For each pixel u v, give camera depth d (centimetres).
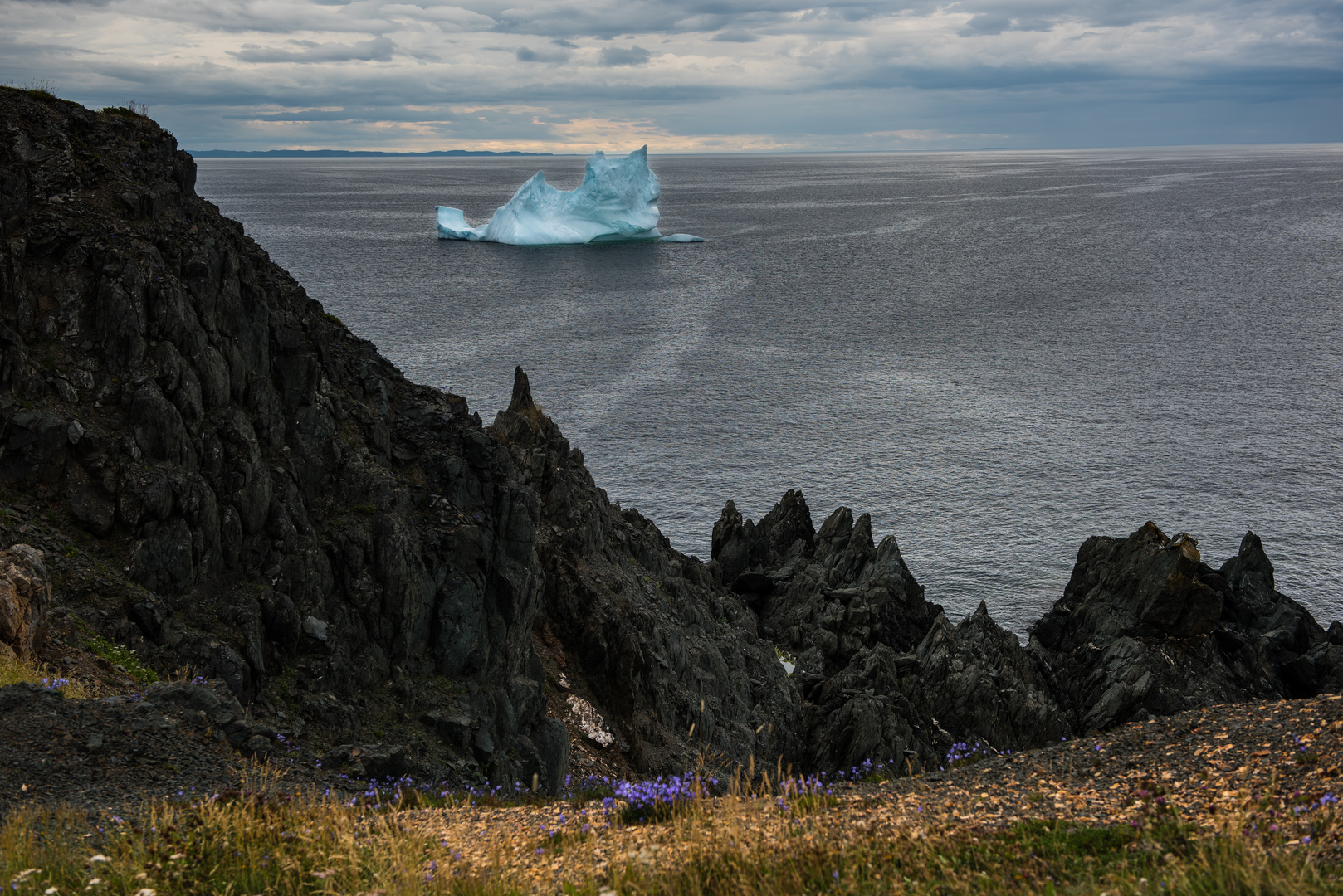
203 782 1355
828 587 5259
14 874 930
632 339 13712
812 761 3544
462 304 16338
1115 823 1011
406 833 1107
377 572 2341
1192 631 4822
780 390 10969
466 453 2709
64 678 1627
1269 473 8175
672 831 1093
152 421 2130
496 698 2447
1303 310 15862
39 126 2489
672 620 3688
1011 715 4112
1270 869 781
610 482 7988
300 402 2492
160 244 2377
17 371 2088
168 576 2041
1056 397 10719
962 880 849
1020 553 6725
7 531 1898
